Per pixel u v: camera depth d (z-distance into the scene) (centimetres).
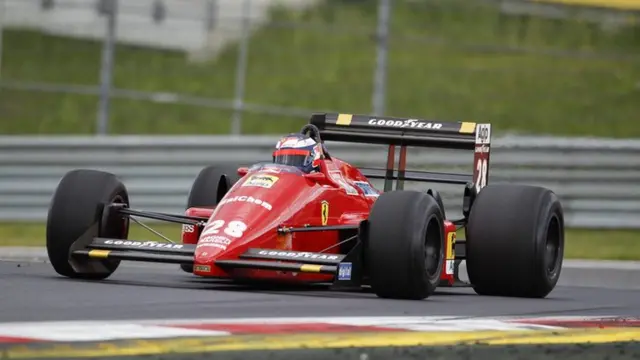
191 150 5631
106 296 2523
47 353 1706
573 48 8975
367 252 2777
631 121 7794
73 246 2920
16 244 5059
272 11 9962
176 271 3797
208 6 6309
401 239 2742
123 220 3084
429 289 2822
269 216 2861
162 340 1880
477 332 2172
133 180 5650
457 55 9144
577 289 3559
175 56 9256
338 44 9475
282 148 3136
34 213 5656
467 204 3312
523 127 7612
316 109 8144
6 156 5688
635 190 5356
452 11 10081
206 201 3484
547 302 2989
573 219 5403
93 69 9031
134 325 2033
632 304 3025
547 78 8531
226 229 2788
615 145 5366
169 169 5634
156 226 5659
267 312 2328
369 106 8231
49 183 5666
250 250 2753
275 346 1877
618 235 5534
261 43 9450
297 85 8612
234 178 3534
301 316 2284
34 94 8494
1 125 7856
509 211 3091
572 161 5406
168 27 8519
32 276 3044
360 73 8919
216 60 9144
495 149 5472
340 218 3123
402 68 8731
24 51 9275
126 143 5641
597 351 1989
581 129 7612
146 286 2870
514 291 3123
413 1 10312
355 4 10231
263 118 8075
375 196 3397
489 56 9106
